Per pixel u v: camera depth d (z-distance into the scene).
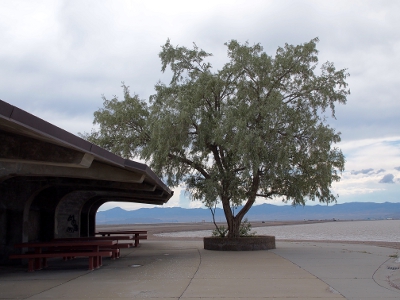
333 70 19.11
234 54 18.89
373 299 7.52
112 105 21.00
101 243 12.53
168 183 19.61
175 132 17.94
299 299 7.56
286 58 18.81
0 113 5.72
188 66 20.25
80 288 9.00
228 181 18.34
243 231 20.33
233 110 17.66
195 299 7.67
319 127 17.94
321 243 24.09
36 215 16.92
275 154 17.05
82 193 21.00
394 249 18.66
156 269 12.09
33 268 12.31
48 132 6.91
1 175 11.55
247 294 8.07
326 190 18.50
